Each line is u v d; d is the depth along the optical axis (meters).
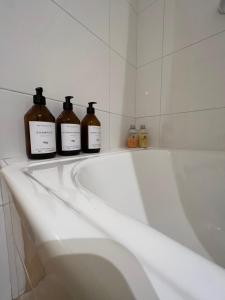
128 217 0.17
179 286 0.10
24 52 0.49
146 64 0.98
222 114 0.73
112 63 0.83
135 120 1.03
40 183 0.26
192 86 0.81
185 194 0.70
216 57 0.73
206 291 0.09
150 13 0.95
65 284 0.13
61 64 0.59
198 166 0.66
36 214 0.17
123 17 0.89
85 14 0.67
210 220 0.64
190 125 0.83
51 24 0.55
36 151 0.46
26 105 0.50
